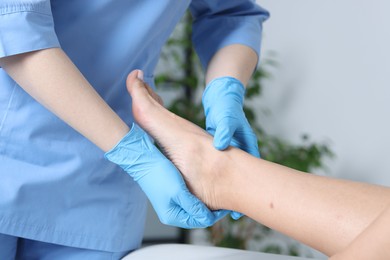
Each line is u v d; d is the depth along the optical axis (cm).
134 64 116
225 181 99
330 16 280
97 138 96
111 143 96
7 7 89
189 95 360
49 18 94
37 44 90
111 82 111
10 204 101
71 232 108
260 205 94
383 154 246
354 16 266
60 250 112
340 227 84
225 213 103
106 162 109
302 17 298
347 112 267
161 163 98
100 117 94
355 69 263
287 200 90
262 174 96
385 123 245
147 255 106
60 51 93
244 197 96
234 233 315
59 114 94
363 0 261
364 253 74
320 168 277
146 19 110
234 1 133
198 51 135
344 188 88
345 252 76
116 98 115
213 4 131
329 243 85
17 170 103
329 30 280
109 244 111
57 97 92
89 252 111
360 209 84
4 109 103
